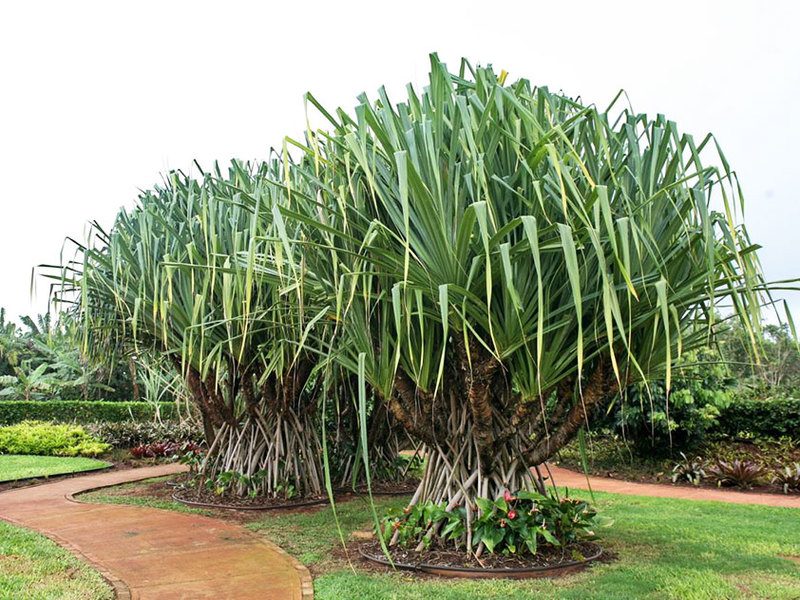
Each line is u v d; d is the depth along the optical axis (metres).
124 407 17.94
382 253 3.96
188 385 8.16
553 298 4.07
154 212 6.78
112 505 7.26
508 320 3.94
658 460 11.04
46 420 16.81
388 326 4.60
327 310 4.66
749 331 3.51
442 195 3.80
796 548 5.02
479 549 4.34
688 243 3.92
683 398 10.14
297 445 7.82
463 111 3.66
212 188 6.82
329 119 4.12
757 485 9.12
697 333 4.39
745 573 4.25
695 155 3.54
